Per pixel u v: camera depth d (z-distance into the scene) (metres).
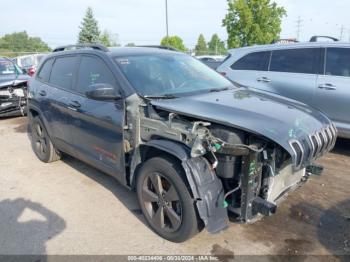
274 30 27.73
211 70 4.44
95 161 3.97
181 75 3.93
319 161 5.14
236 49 6.70
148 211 3.30
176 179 2.87
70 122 4.27
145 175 3.20
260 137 2.64
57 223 3.55
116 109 3.47
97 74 3.89
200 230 2.97
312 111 3.38
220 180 2.85
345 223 3.44
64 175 4.81
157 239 3.22
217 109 2.97
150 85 3.52
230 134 2.70
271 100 3.46
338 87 5.21
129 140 3.38
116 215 3.68
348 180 4.46
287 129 2.71
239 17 27.42
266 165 2.77
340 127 5.29
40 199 4.09
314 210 3.70
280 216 3.58
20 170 5.06
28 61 17.58
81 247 3.13
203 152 2.67
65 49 4.96
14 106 8.42
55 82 4.73
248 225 3.41
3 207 3.91
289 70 5.80
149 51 4.24
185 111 2.93
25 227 3.49
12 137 7.02
